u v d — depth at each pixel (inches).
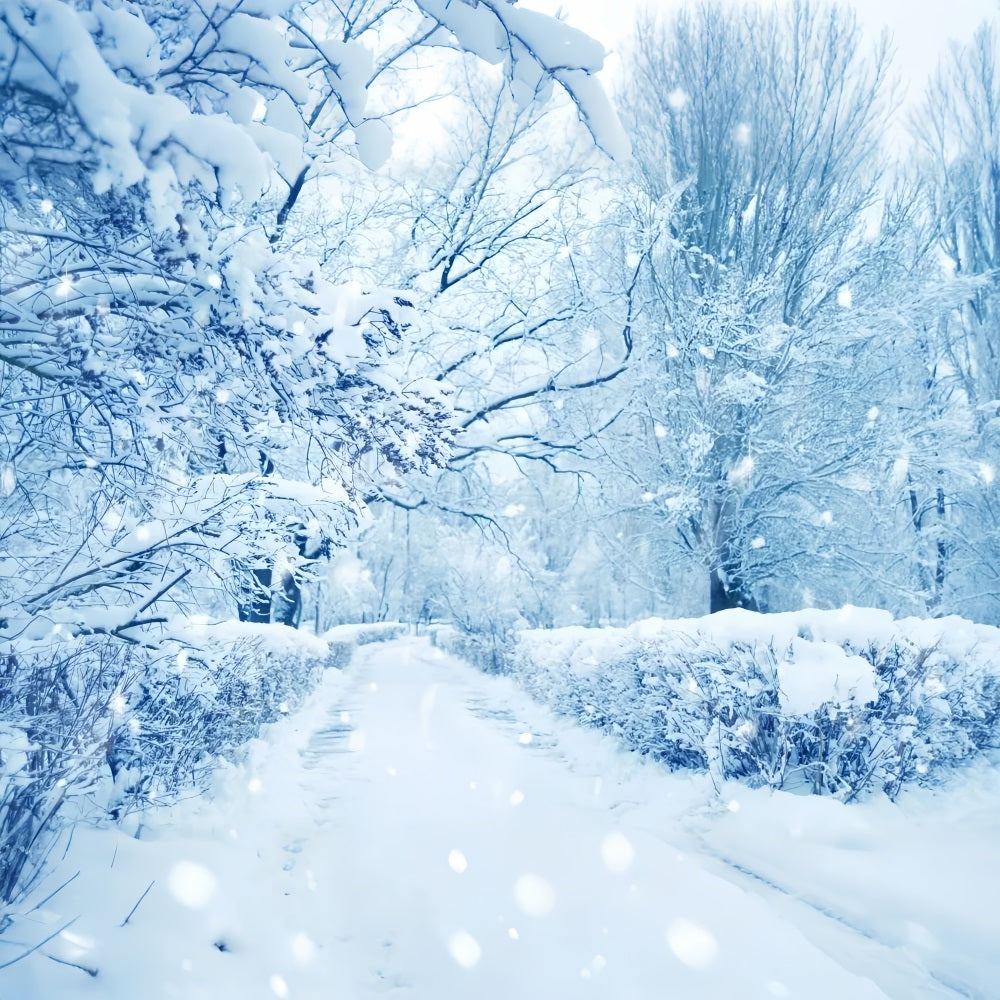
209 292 115.0
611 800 252.8
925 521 808.9
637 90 617.9
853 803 225.9
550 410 591.2
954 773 269.4
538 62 98.9
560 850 189.6
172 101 82.3
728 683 243.4
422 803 243.0
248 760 264.5
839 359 535.8
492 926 143.1
